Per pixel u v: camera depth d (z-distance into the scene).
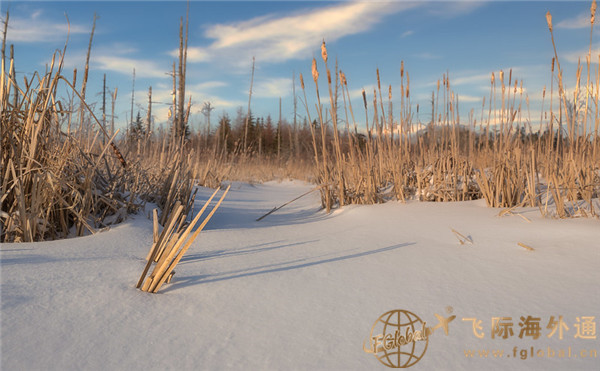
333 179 4.74
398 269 2.04
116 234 2.64
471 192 4.55
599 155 3.91
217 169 9.25
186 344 1.26
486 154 5.09
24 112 2.64
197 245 2.59
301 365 1.15
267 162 14.77
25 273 1.73
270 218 4.26
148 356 1.19
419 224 3.23
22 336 1.24
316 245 2.64
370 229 3.18
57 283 1.66
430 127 5.77
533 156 3.83
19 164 2.54
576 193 3.59
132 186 3.70
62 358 1.15
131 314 1.45
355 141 4.79
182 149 4.46
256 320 1.44
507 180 3.92
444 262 2.15
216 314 1.48
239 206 5.47
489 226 2.98
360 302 1.61
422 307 1.55
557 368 1.13
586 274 1.87
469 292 1.70
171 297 1.64
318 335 1.33
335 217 3.98
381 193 4.66
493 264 2.08
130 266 1.98
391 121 5.19
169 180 4.01
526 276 1.87
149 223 3.10
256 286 1.79
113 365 1.13
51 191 2.65
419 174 4.64
